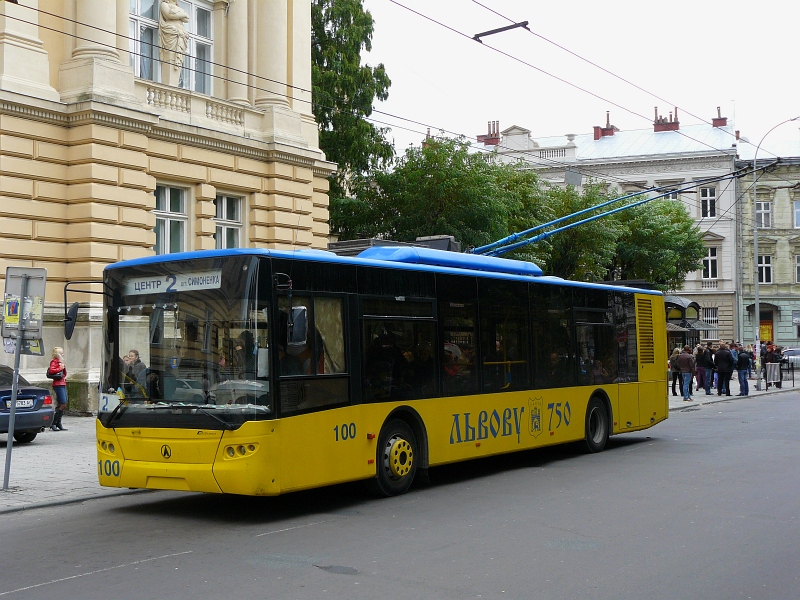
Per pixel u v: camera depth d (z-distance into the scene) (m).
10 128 19.45
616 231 38.12
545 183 40.12
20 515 10.27
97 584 7.09
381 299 11.21
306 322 9.63
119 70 21.28
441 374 12.10
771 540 8.55
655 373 17.95
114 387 10.19
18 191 19.62
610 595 6.69
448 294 12.40
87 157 20.44
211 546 8.47
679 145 63.12
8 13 19.81
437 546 8.36
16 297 11.80
